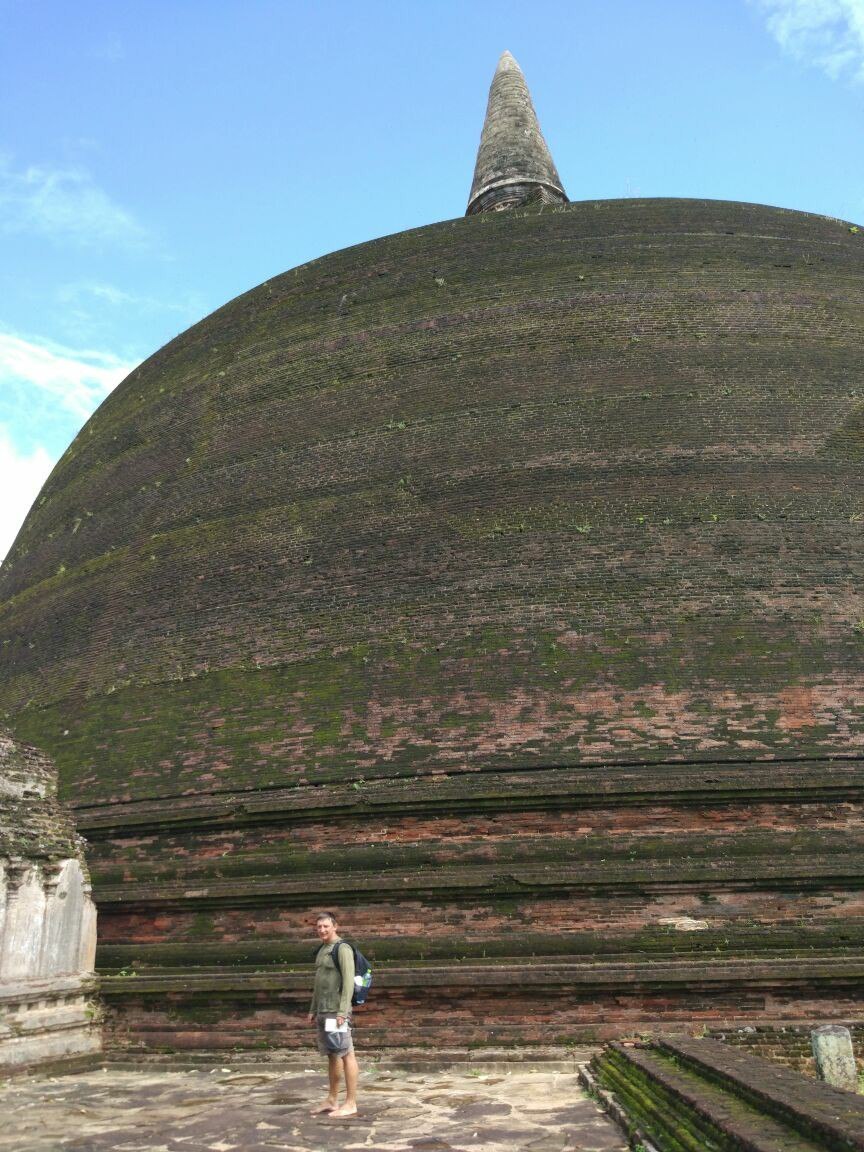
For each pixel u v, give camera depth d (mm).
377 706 16516
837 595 16531
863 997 13117
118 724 18500
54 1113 10688
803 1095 7438
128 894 15656
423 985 13734
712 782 14672
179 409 23672
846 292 21344
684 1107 8195
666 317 20547
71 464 26453
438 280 22531
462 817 15133
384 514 18859
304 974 14172
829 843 14344
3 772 14969
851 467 18188
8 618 23516
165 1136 9336
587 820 14859
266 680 17625
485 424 19484
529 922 14234
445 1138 8781
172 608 19641
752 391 19203
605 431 18812
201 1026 14406
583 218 23078
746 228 22781
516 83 37500
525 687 16016
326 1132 9258
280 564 19031
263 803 15844
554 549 17406
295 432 21094
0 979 13766
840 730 15102
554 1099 10625
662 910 14055
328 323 22922
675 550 17094
